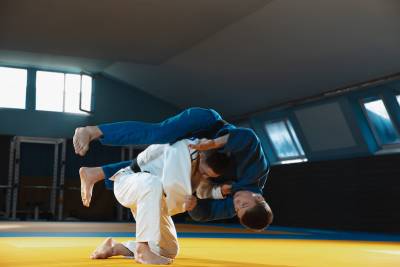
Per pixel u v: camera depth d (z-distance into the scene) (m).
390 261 4.08
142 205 3.14
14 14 10.67
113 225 12.62
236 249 5.24
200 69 14.62
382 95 12.55
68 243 5.69
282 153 17.05
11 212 16.23
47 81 17.36
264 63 12.95
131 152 17.72
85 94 17.78
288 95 14.47
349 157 13.91
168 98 18.45
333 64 12.01
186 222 18.08
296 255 4.54
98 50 13.26
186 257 3.97
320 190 14.70
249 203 3.08
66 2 9.94
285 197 16.08
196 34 11.77
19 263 3.22
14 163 16.70
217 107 17.39
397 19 9.53
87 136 3.04
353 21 9.99
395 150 13.18
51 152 17.41
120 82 18.39
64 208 17.36
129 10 10.34
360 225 13.31
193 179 3.24
